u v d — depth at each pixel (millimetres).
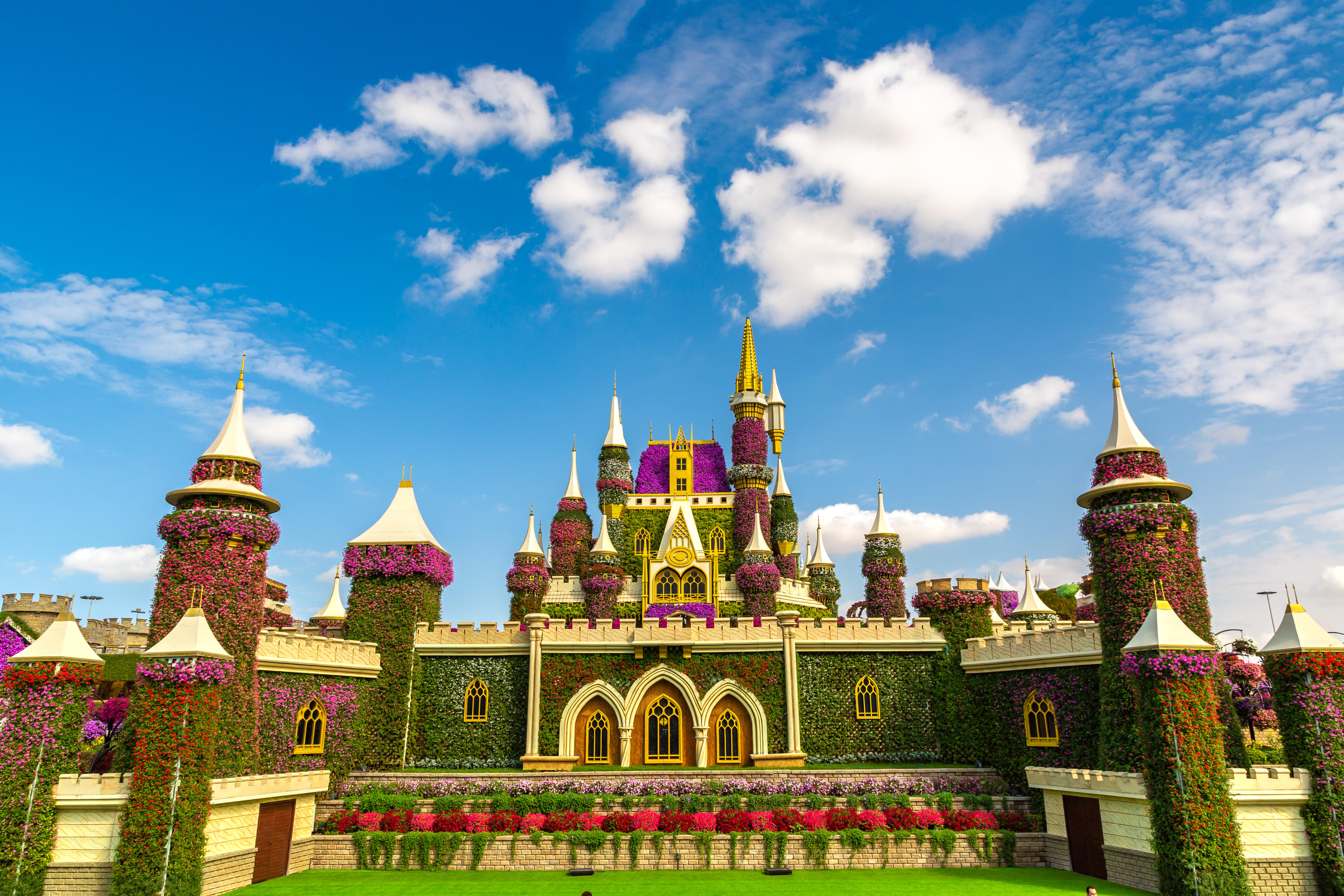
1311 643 28422
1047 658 35875
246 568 33312
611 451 66500
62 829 28062
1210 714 27750
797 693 42562
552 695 43031
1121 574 31594
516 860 34125
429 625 44625
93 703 40812
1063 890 29219
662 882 31453
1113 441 33781
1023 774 36656
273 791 32344
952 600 42906
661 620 43594
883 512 59469
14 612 64000
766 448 67688
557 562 65250
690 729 42688
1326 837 26984
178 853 27172
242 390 36219
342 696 39312
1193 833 26672
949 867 33562
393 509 45969
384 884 31500
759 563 57406
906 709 42750
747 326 71438
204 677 28484
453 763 42812
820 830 34375
